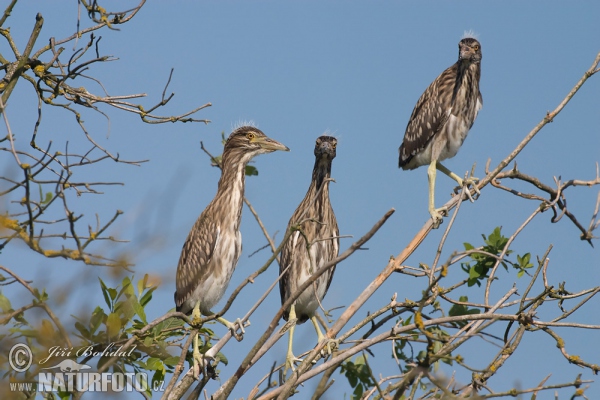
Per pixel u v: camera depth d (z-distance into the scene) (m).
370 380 11.38
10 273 8.21
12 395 8.17
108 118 10.91
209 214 14.02
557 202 12.64
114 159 10.08
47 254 8.12
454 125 15.20
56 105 10.85
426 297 8.70
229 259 13.97
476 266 11.95
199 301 13.24
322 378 9.03
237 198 14.17
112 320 9.22
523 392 8.45
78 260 7.91
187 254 13.91
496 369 9.73
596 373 9.79
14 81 10.64
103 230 8.05
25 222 8.46
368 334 11.19
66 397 8.92
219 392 9.47
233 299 9.41
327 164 14.49
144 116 11.26
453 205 13.27
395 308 10.97
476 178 13.80
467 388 9.86
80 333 9.22
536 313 10.53
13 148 7.98
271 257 9.20
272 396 9.73
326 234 14.21
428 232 11.57
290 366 13.11
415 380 9.62
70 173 8.38
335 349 10.73
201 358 11.38
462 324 11.72
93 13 10.80
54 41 10.98
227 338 10.88
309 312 14.14
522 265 11.96
